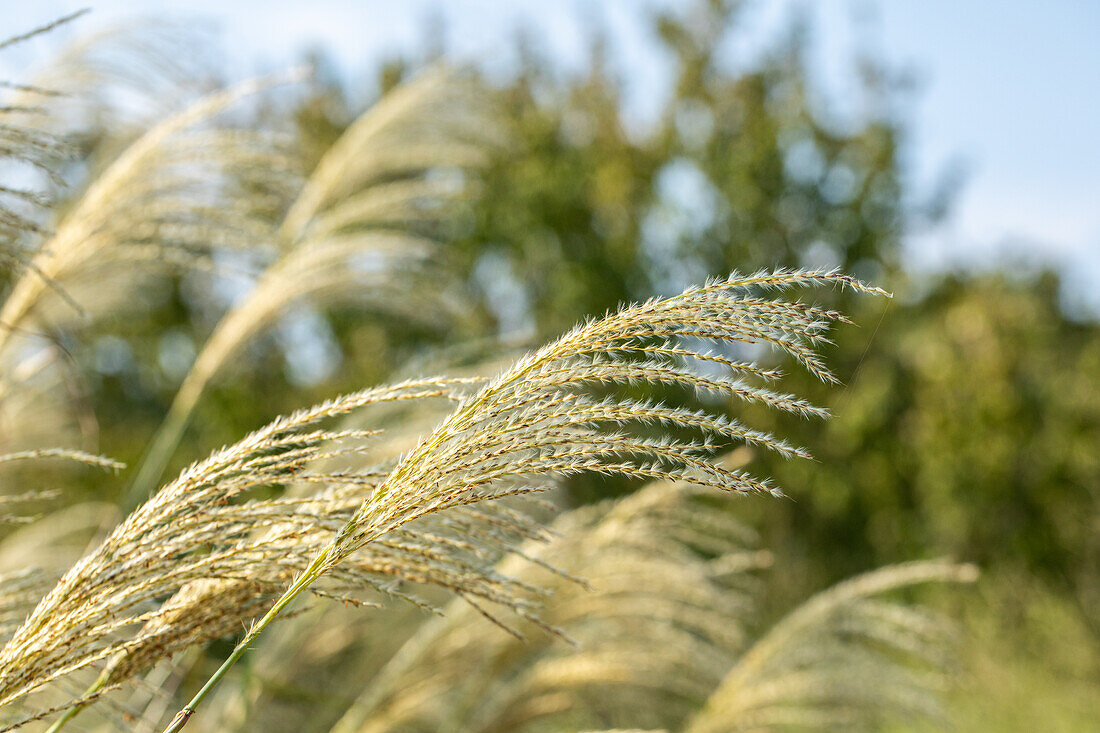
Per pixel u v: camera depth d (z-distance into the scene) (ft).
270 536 4.44
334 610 11.87
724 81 42.73
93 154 11.33
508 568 10.03
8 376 9.87
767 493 3.51
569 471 3.69
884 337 43.24
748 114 42.45
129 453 25.30
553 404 3.66
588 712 11.73
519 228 36.63
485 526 5.27
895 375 41.93
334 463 8.84
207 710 11.06
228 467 4.38
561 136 41.93
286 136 10.36
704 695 11.42
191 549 4.40
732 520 11.14
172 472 17.62
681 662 10.95
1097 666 28.71
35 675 4.17
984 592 31.50
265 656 11.06
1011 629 30.07
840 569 36.37
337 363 27.07
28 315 9.32
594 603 10.46
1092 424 40.16
